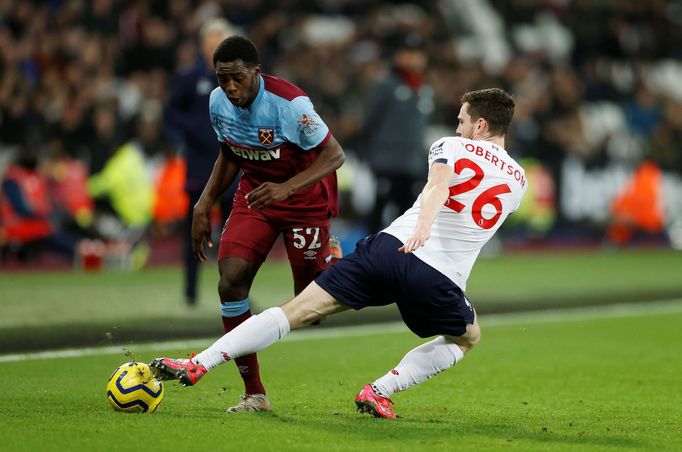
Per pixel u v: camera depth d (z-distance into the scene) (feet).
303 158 67.21
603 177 234.79
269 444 56.75
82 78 184.75
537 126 228.84
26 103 173.17
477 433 61.82
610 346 104.88
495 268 182.80
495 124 65.72
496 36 273.33
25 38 189.98
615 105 261.24
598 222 233.96
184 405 68.95
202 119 112.27
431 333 64.75
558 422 66.74
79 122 176.04
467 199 63.26
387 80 156.87
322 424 62.95
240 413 65.77
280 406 70.08
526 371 89.25
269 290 141.18
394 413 66.64
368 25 229.86
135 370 64.69
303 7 239.30
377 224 160.97
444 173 61.93
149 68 198.29
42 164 172.76
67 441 56.08
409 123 156.76
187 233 119.34
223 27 111.04
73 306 120.67
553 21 280.31
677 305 140.87
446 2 268.62
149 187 179.42
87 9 197.88
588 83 260.62
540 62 254.68
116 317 113.39
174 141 182.60
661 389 81.00
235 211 68.64
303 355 95.35
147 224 179.01
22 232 163.73
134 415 63.62
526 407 72.49
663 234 245.65
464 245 63.41
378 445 57.26
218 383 78.28
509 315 127.85
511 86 236.22
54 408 66.13
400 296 63.26
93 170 175.94
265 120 65.26
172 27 202.80
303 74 209.56
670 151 248.52
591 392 79.36
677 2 307.17
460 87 221.87
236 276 66.54
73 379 78.74
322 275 63.93
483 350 101.30
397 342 104.47
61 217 172.65
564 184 229.66
